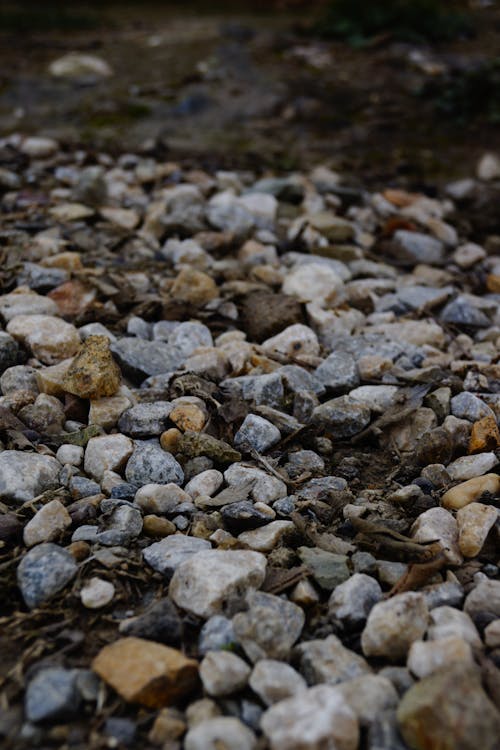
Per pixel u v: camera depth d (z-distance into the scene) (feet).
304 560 2.02
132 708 1.73
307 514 2.19
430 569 1.98
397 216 4.36
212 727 1.64
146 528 2.11
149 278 3.28
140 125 5.42
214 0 9.08
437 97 5.86
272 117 5.64
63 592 1.93
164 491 2.16
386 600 1.89
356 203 4.51
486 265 3.92
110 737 1.68
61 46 6.77
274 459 2.37
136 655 1.76
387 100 5.86
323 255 3.71
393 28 6.87
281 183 4.38
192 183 4.48
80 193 4.02
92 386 2.42
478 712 1.63
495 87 5.68
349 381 2.68
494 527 2.09
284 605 1.88
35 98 5.74
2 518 2.07
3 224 3.61
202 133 5.39
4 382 2.53
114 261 3.40
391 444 2.50
